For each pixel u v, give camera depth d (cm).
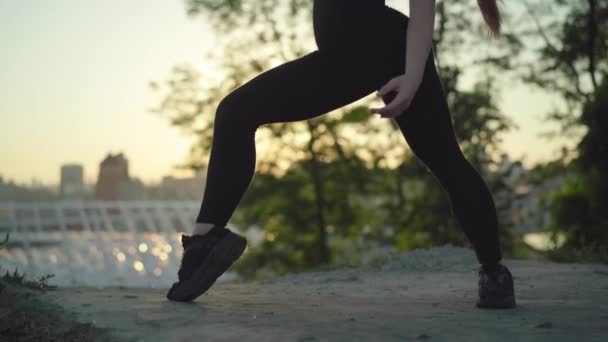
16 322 220
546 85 1605
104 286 335
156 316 226
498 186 1659
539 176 1550
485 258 251
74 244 3247
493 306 251
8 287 274
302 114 234
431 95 231
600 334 196
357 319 222
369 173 2062
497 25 254
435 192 1983
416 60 204
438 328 206
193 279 248
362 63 224
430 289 358
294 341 187
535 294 310
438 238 1888
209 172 241
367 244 2117
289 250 2150
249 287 372
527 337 192
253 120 233
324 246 2122
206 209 244
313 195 2164
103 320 221
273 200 2159
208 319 220
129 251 3353
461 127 1758
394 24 226
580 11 1645
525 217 1562
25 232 3284
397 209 2025
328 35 225
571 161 1173
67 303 252
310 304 267
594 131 1111
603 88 1148
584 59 1625
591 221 1107
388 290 352
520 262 533
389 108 199
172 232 3681
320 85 227
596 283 366
